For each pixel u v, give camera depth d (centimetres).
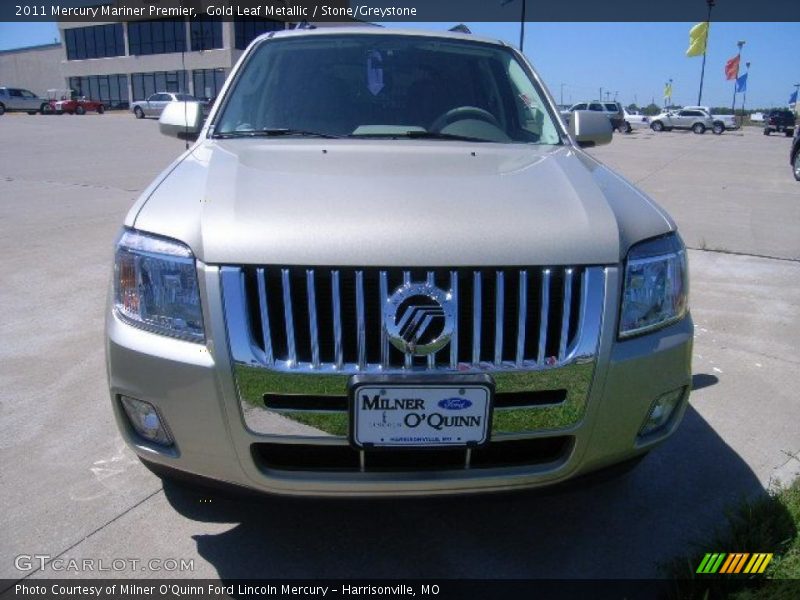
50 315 471
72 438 309
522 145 294
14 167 1304
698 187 1219
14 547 236
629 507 265
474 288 188
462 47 347
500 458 205
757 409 347
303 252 186
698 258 658
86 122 3117
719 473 289
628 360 200
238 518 255
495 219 198
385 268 186
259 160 249
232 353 188
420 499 200
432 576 229
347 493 197
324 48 336
